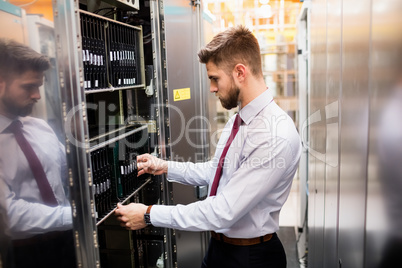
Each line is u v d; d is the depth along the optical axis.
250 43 1.41
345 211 1.38
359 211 1.18
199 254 2.56
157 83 1.99
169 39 2.11
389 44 0.92
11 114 1.14
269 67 5.62
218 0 4.24
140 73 1.97
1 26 1.09
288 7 4.92
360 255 1.17
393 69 0.90
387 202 0.97
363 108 1.13
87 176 1.28
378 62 1.00
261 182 1.36
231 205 1.36
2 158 1.15
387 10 0.93
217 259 1.59
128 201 2.00
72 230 1.28
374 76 1.03
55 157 1.22
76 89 1.23
